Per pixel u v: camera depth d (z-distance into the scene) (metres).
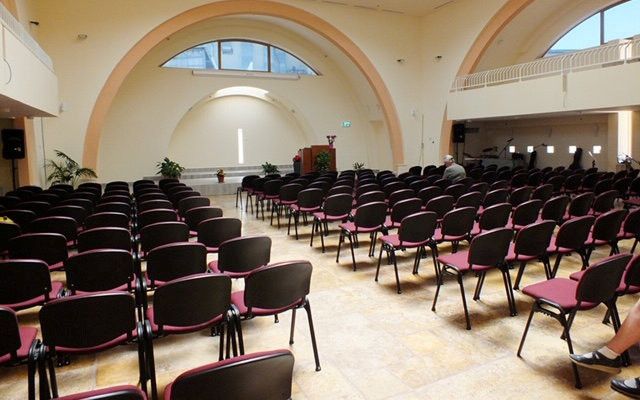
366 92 16.94
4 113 8.46
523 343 3.27
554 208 5.66
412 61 15.33
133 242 4.98
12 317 2.24
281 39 16.34
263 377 1.65
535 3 12.68
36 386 2.98
